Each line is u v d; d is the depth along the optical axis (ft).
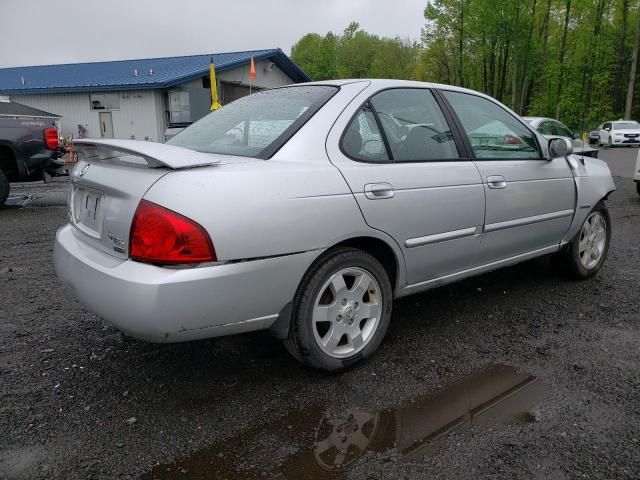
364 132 10.09
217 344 11.18
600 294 14.42
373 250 10.33
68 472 7.21
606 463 7.34
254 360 10.49
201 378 9.78
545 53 118.73
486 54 115.55
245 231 7.98
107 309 8.04
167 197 7.71
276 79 88.84
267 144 9.39
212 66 52.26
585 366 10.23
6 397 9.04
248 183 8.17
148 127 73.46
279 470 7.25
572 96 120.78
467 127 12.09
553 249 14.24
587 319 12.62
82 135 75.72
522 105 121.19
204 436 8.02
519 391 9.31
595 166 15.67
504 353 10.84
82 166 10.04
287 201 8.43
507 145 12.90
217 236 7.76
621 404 8.84
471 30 111.34
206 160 8.34
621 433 8.02
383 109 10.58
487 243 12.00
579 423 8.30
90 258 8.68
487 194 11.66
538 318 12.70
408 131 10.85
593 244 15.61
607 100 142.51
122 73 82.94
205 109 73.87
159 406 8.85
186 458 7.51
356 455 7.55
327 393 9.27
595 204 15.10
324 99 10.14
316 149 9.33
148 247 7.73
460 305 13.62
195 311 7.77
